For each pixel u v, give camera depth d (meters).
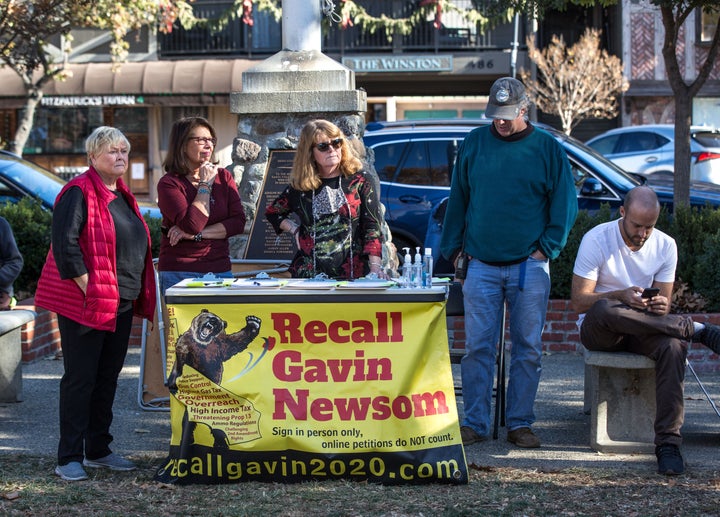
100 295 5.53
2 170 12.17
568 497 5.21
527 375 6.34
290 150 8.84
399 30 25.23
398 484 5.45
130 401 7.54
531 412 6.37
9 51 18.67
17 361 7.46
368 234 6.32
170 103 26.47
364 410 5.50
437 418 5.51
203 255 6.66
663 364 5.81
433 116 32.16
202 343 5.54
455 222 6.56
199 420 5.51
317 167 6.31
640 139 19.91
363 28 25.34
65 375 5.62
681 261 9.27
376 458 5.47
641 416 6.31
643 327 5.88
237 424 5.51
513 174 6.23
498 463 5.94
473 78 28.94
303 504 5.12
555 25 28.53
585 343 6.21
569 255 9.42
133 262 5.77
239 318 5.54
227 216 6.72
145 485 5.48
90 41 27.95
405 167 11.84
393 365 5.50
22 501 5.14
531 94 26.84
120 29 18.23
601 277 6.44
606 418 6.25
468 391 6.45
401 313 5.52
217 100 26.31
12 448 6.25
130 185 28.59
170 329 5.64
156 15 20.84
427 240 9.91
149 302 5.98
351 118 8.77
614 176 11.50
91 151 5.68
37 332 9.09
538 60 26.02
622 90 26.06
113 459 5.82
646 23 27.28
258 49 28.80
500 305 6.51
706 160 18.11
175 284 6.17
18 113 28.56
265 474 5.51
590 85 25.77
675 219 9.72
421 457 5.45
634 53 27.39
